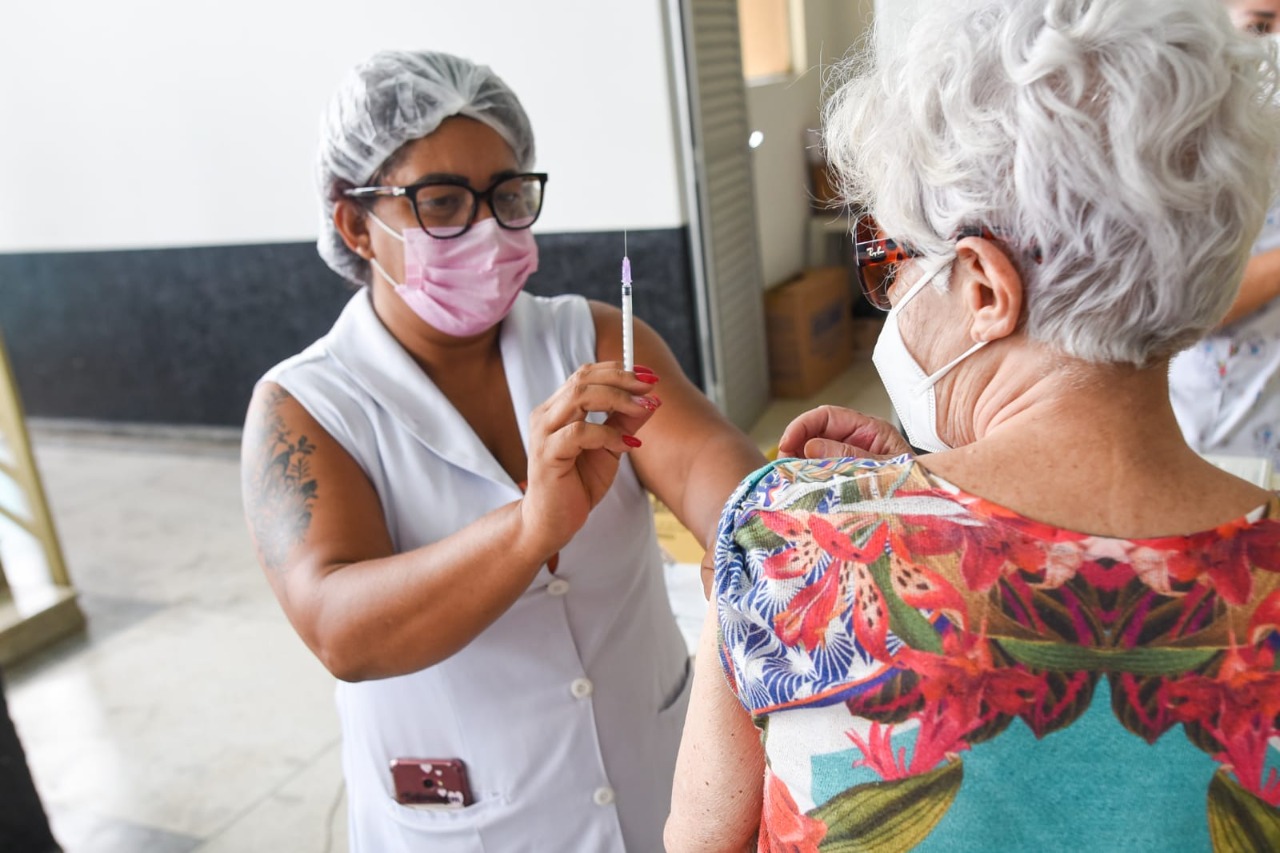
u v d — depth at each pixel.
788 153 4.77
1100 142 0.53
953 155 0.58
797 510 0.63
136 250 4.70
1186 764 0.54
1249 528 0.56
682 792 0.73
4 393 3.21
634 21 3.37
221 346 4.72
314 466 1.10
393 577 1.00
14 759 2.21
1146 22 0.53
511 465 1.21
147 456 4.92
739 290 4.01
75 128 4.61
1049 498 0.57
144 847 2.32
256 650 3.13
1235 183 0.53
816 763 0.60
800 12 4.73
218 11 4.09
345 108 1.14
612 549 1.20
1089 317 0.55
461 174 1.15
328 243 1.28
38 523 3.34
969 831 0.56
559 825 1.17
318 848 2.27
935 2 0.61
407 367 1.16
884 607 0.58
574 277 3.79
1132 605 0.55
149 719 2.81
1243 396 1.75
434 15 3.67
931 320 0.64
